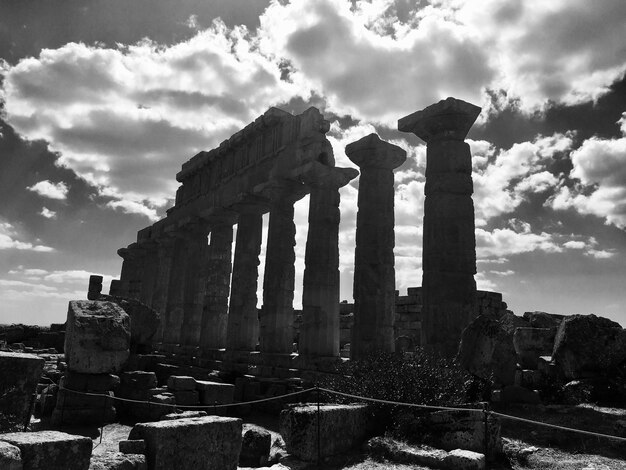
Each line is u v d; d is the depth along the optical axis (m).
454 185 13.70
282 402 13.84
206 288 24.19
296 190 19.62
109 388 12.20
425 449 7.93
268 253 19.28
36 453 4.91
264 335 18.50
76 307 12.70
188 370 17.84
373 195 15.74
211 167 25.91
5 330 25.38
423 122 14.38
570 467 7.37
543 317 16.11
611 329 12.05
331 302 17.05
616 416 9.60
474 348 11.55
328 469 7.51
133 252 34.56
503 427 9.40
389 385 9.77
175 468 6.09
